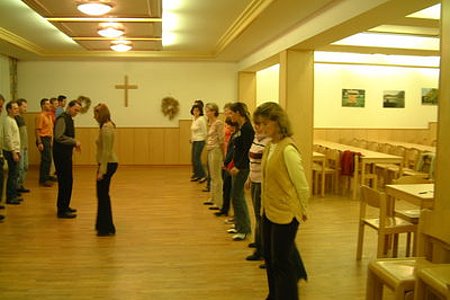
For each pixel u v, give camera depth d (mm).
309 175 6859
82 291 3379
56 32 7750
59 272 3760
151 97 10742
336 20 4898
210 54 9977
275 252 2762
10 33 7773
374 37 7723
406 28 7008
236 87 10891
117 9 5215
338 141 10648
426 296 2449
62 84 10539
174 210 6051
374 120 10805
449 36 2830
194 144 8352
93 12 5109
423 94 10805
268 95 10875
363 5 4320
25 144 7074
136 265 3939
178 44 9031
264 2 5297
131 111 10719
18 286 3463
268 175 2770
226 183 5645
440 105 2914
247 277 3678
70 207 6113
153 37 7238
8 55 9625
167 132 10766
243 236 4723
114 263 3986
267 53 7742
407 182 4320
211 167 6184
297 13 5527
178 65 10742
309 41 5934
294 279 2779
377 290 2812
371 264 2801
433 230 2760
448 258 2775
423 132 10789
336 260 4133
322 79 10547
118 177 8938
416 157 7848
